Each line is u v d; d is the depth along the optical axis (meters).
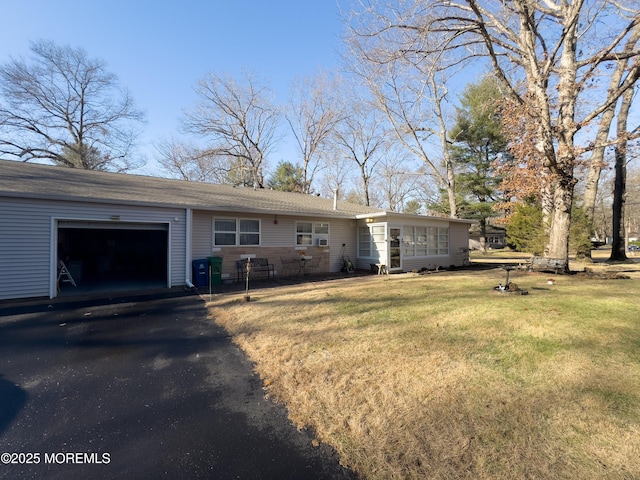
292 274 12.43
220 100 28.23
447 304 6.13
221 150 29.02
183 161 28.84
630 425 2.31
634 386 2.87
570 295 6.65
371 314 5.59
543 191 12.40
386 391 2.94
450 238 16.48
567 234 10.52
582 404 2.60
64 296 8.07
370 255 13.88
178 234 9.60
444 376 3.17
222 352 4.26
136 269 15.06
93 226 8.55
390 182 38.47
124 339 4.84
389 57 11.05
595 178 15.80
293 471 2.06
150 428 2.58
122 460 2.21
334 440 2.34
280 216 12.20
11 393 3.19
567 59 10.62
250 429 2.54
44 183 8.83
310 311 5.93
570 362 3.40
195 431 2.53
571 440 2.18
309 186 32.50
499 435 2.26
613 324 4.61
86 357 4.15
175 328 5.38
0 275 7.36
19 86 23.89
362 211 15.08
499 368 3.32
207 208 9.94
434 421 2.46
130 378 3.52
